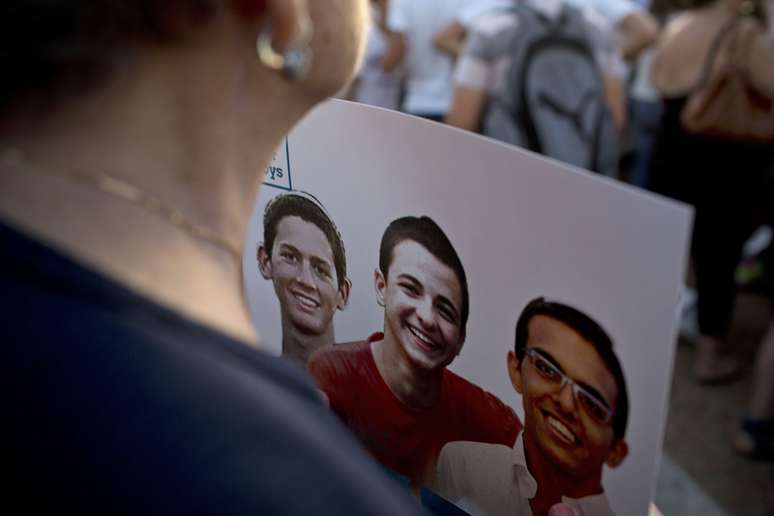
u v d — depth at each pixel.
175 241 0.39
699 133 2.39
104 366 0.32
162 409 0.32
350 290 0.66
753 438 2.29
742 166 2.42
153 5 0.35
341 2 0.45
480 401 0.61
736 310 3.18
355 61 0.47
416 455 0.67
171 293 0.37
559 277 0.52
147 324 0.34
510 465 0.61
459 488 0.66
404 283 0.61
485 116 1.97
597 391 0.53
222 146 0.42
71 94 0.35
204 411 0.32
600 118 2.00
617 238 0.48
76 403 0.31
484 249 0.55
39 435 0.31
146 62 0.37
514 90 1.95
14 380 0.31
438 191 0.56
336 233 0.64
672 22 2.55
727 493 2.16
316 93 0.46
